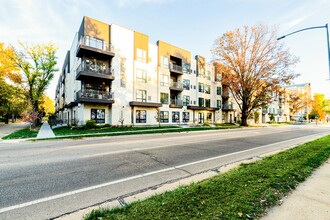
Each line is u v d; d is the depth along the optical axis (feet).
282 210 9.93
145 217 8.84
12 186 14.30
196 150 29.43
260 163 19.61
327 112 244.22
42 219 9.76
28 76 82.58
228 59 101.60
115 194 12.95
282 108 221.87
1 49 78.59
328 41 38.58
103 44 76.38
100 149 29.99
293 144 36.96
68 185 14.58
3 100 106.93
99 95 73.20
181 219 8.63
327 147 29.09
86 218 9.21
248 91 106.01
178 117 105.81
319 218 9.22
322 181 14.34
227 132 65.21
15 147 32.12
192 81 117.08
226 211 9.41
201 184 13.37
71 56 99.66
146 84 89.81
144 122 87.61
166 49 101.86
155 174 17.46
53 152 27.45
